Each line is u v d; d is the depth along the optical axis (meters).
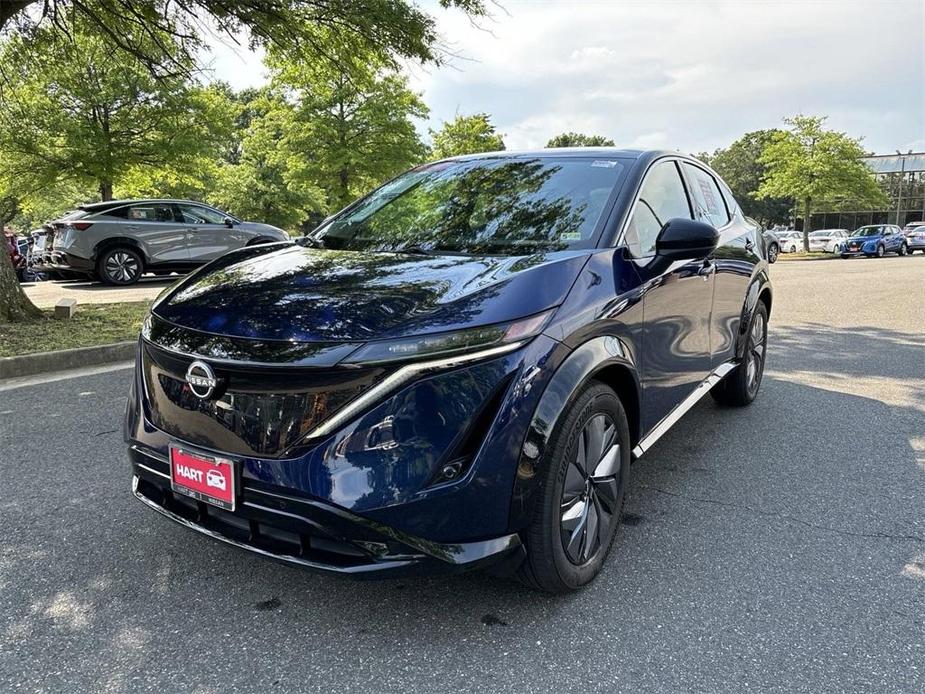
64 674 2.06
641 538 2.96
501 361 2.10
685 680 2.05
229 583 2.58
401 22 8.17
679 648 2.21
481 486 2.07
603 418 2.54
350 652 2.18
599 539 2.58
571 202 3.05
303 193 35.62
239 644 2.22
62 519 3.09
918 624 2.34
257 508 2.10
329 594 2.51
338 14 8.22
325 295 2.32
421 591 2.53
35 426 4.36
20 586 2.54
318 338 2.06
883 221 60.41
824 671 2.09
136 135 17.06
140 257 12.79
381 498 1.99
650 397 3.01
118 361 6.30
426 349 2.02
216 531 2.25
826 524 3.11
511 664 2.12
